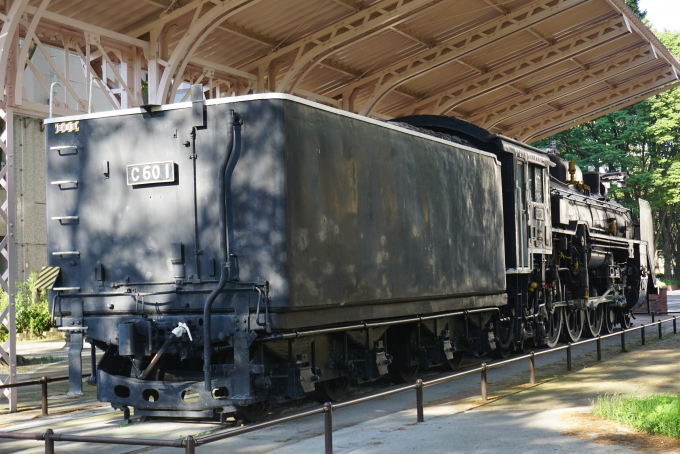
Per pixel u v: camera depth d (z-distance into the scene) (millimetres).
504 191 15078
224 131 8672
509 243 14992
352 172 9648
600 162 46125
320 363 9469
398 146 10812
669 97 45594
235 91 19094
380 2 17500
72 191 9320
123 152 9102
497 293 14039
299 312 8633
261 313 8273
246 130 8555
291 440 8305
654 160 47750
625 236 23047
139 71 15617
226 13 15234
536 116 32281
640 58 27344
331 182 9211
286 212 8391
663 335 19562
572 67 26969
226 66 18188
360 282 9656
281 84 18422
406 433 8336
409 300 10914
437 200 11805
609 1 21250
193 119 8766
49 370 15508
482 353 13664
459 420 9008
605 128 46344
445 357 12336
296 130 8648
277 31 17859
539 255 16281
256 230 8438
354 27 17969
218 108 8719
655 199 47969
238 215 8523
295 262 8469
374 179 10133
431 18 19531
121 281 9031
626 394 10578
